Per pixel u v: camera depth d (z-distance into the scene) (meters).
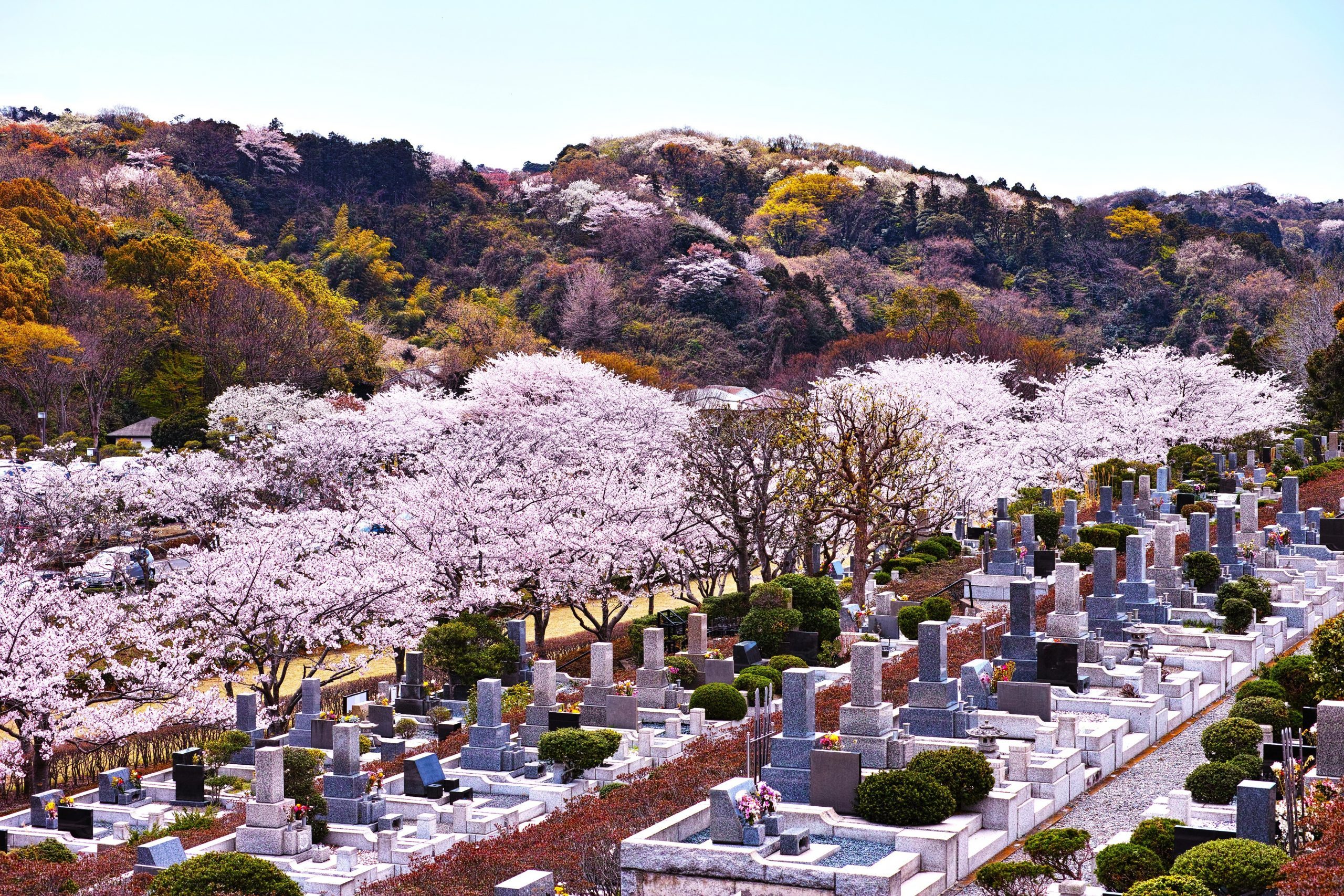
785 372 115.06
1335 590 36.91
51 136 164.50
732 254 147.75
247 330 96.12
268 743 33.38
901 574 44.94
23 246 95.62
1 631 37.94
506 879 20.80
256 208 162.25
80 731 39.84
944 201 179.50
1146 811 21.12
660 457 58.84
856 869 17.61
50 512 56.84
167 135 169.75
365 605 44.03
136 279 99.50
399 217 162.25
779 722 29.59
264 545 44.34
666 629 42.44
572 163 183.62
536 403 70.12
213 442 79.56
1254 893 15.28
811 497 43.56
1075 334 138.50
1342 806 14.15
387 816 27.16
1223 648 30.47
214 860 20.78
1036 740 23.20
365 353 106.00
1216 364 70.44
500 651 38.59
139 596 45.19
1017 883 17.42
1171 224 164.75
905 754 21.98
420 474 59.16
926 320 111.06
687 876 18.48
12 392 84.81
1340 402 71.81
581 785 28.42
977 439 63.03
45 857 26.14
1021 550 41.50
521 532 50.19
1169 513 48.12
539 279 143.75
